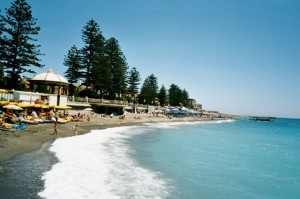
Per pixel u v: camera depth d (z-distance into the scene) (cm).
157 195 1134
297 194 1372
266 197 1302
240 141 3975
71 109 4519
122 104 6556
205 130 5834
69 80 6075
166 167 1730
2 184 1012
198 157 2258
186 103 14088
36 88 4403
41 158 1504
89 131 3241
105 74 6025
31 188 1004
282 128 9206
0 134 2033
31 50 4228
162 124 6238
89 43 5988
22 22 4159
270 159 2472
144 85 9362
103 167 1491
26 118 2911
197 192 1259
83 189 1077
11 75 4175
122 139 2919
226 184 1468
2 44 4112
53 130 2752
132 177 1372
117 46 7044
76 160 1570
